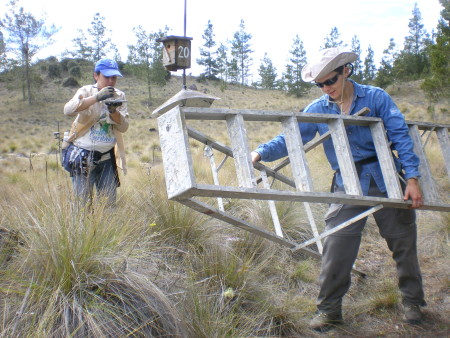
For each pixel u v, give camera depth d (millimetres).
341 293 3475
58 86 69250
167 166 2625
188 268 3719
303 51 80812
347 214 3379
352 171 3006
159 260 3508
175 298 3213
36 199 4070
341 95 3334
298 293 4090
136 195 4836
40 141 26031
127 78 77250
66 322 2709
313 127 3664
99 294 3020
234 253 4152
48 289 2949
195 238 4234
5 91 71188
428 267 4746
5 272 3135
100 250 3248
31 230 3359
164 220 4289
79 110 4129
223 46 99938
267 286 3820
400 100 54531
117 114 4344
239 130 2736
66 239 3113
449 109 30531
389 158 3213
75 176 4316
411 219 3445
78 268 3059
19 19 61719
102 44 74250
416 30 85812
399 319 3689
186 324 3018
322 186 6879
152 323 2975
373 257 4988
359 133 3414
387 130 3361
